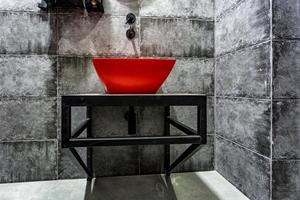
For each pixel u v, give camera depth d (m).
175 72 1.42
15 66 1.30
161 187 1.23
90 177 1.31
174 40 1.42
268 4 0.95
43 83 1.32
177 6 1.42
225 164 1.34
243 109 1.14
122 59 0.96
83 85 1.35
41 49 1.32
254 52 1.04
